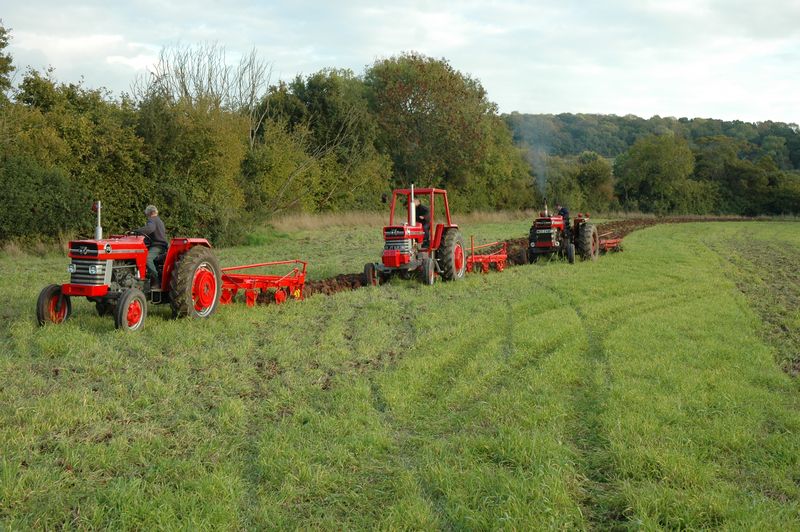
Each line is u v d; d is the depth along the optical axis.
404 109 34.66
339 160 31.80
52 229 16.72
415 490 3.96
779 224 37.84
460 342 7.51
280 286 9.81
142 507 3.61
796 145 75.81
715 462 4.39
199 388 5.78
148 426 4.84
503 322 8.75
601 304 10.09
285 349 7.04
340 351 6.99
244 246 19.91
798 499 3.96
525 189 43.34
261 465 4.25
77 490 3.88
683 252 18.95
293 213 27.12
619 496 3.89
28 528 3.46
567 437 4.88
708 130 92.31
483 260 13.71
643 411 5.19
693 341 7.75
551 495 3.84
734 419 5.07
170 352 6.85
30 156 16.66
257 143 26.33
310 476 4.09
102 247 7.53
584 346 7.56
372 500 3.92
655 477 4.16
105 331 7.58
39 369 6.12
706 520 3.64
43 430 4.64
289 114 31.31
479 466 4.25
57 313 7.81
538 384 5.97
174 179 19.00
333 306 9.62
